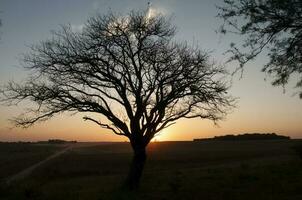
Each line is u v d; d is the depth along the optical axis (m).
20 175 60.47
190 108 31.67
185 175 43.88
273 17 14.19
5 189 33.06
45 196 29.98
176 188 30.84
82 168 66.62
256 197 25.08
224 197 26.38
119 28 30.59
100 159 88.00
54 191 34.12
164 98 31.22
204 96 30.78
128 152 117.38
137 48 30.70
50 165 76.00
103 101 31.38
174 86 30.81
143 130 32.03
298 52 14.45
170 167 63.28
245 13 14.52
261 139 170.88
